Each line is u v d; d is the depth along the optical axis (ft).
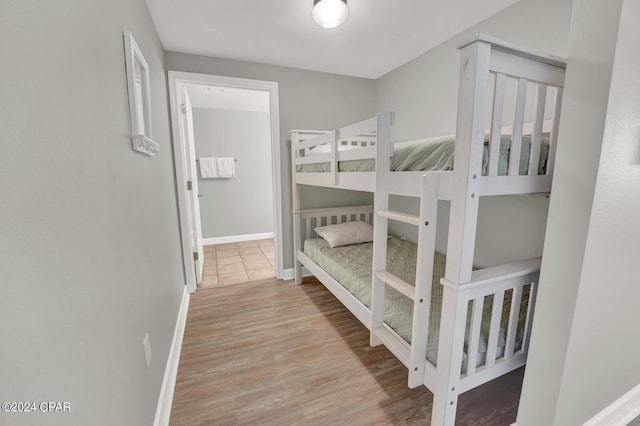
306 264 8.99
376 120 4.46
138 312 3.59
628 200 3.26
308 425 4.33
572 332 3.22
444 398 3.68
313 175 7.73
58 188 1.94
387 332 4.75
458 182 3.29
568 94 3.00
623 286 3.57
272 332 6.84
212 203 14.92
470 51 3.00
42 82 1.81
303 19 6.34
